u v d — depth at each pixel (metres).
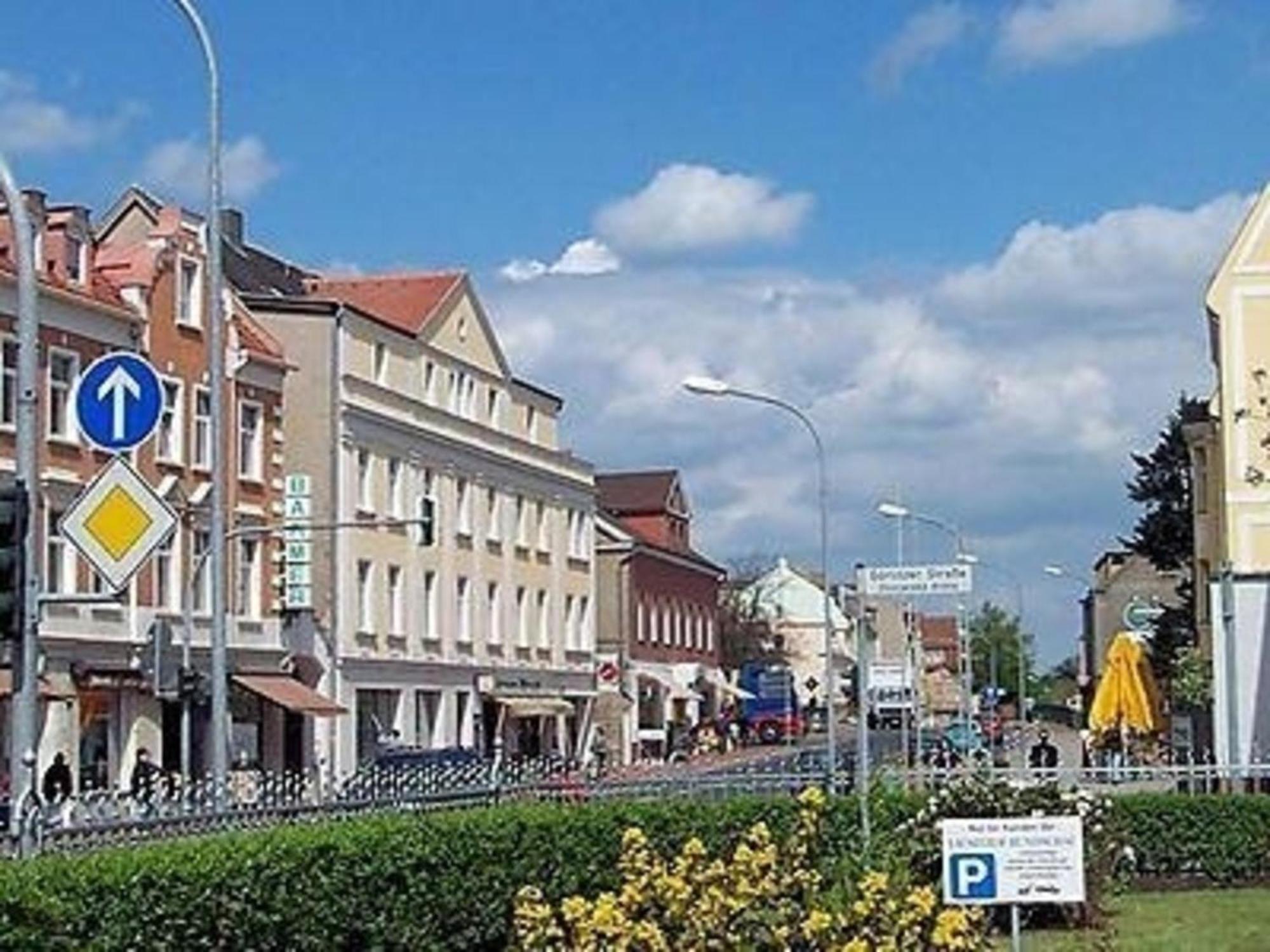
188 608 50.16
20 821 17.94
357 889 18.94
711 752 95.50
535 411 86.19
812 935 13.45
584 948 13.70
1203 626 57.31
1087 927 25.59
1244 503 50.66
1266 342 51.28
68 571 50.38
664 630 106.81
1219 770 32.59
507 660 80.88
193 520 56.88
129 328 53.97
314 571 65.06
